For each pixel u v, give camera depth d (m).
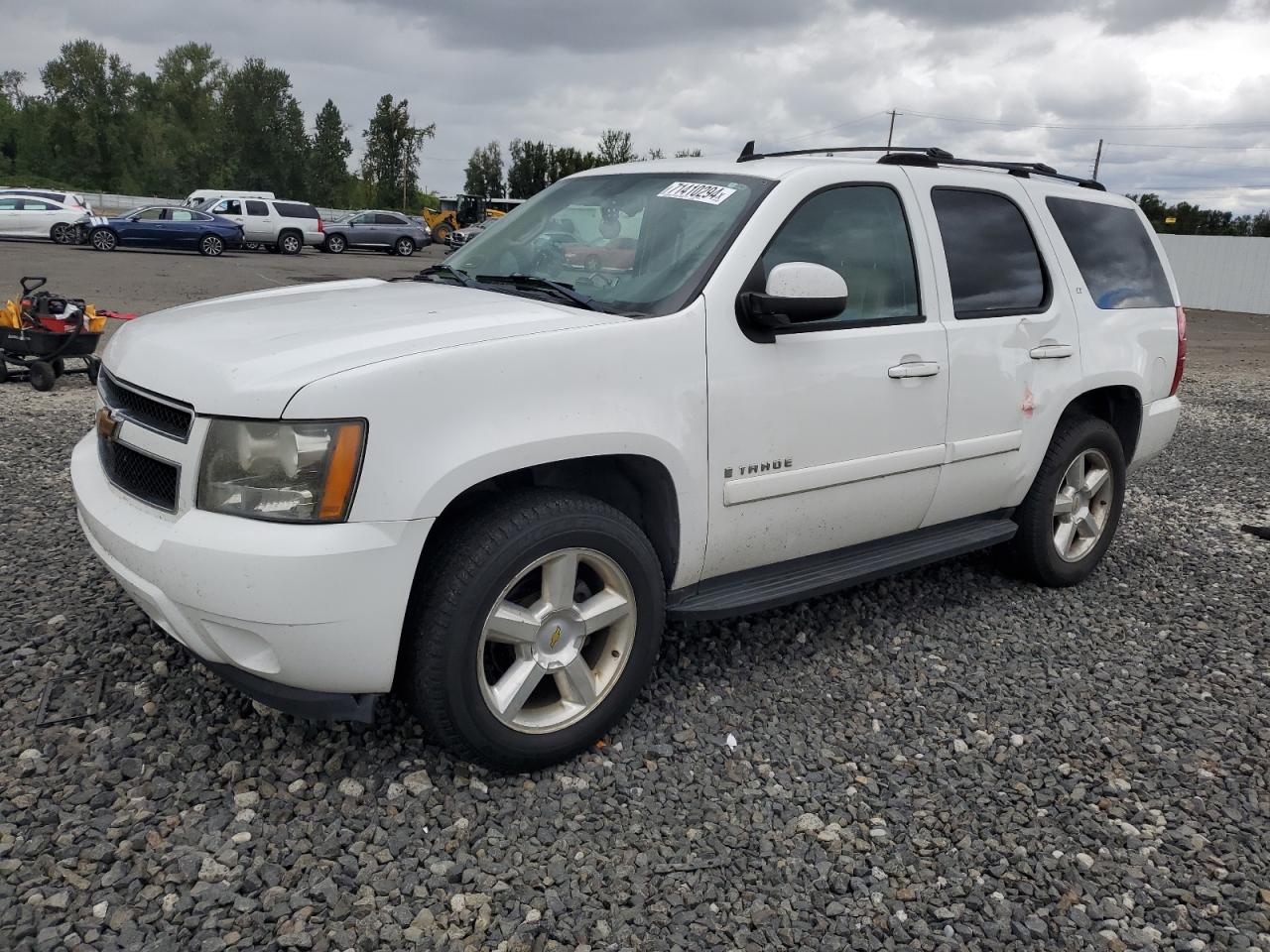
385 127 86.06
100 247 29.38
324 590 2.55
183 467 2.67
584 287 3.49
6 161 90.38
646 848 2.72
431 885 2.50
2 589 4.14
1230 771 3.29
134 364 3.00
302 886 2.46
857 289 3.74
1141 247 5.21
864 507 3.82
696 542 3.31
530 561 2.85
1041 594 4.87
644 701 3.53
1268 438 9.83
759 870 2.66
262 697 2.75
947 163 4.45
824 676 3.82
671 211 3.63
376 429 2.58
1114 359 4.79
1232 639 4.44
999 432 4.27
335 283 4.04
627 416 3.00
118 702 3.26
